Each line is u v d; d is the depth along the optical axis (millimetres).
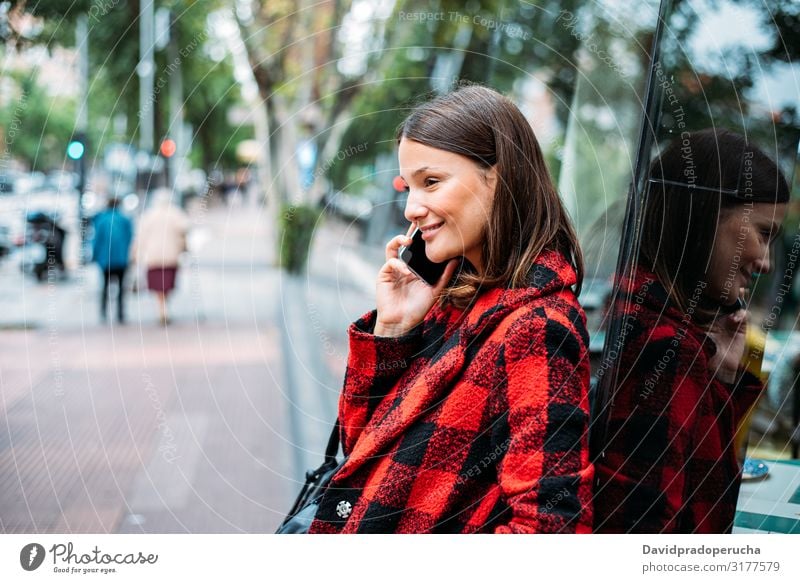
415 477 1024
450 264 1177
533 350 968
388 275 1216
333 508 1088
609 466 1129
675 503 1144
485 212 1065
